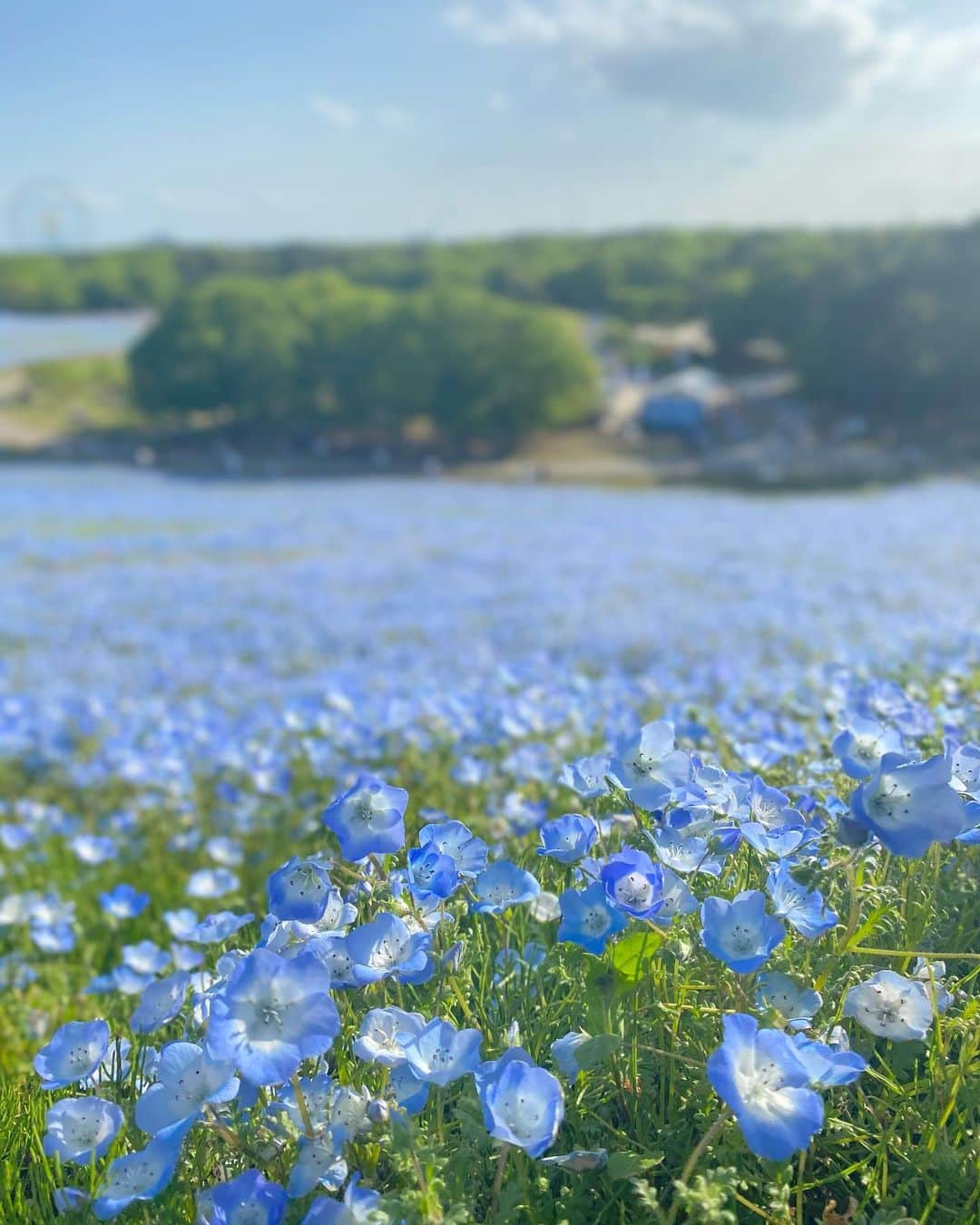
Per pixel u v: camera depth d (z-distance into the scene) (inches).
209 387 3129.9
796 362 3230.8
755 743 146.7
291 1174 68.0
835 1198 75.9
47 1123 76.3
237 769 316.5
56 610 872.9
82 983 205.2
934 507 1598.2
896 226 3863.2
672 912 79.0
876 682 142.2
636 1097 77.1
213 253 7795.3
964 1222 68.5
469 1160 72.1
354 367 3041.3
